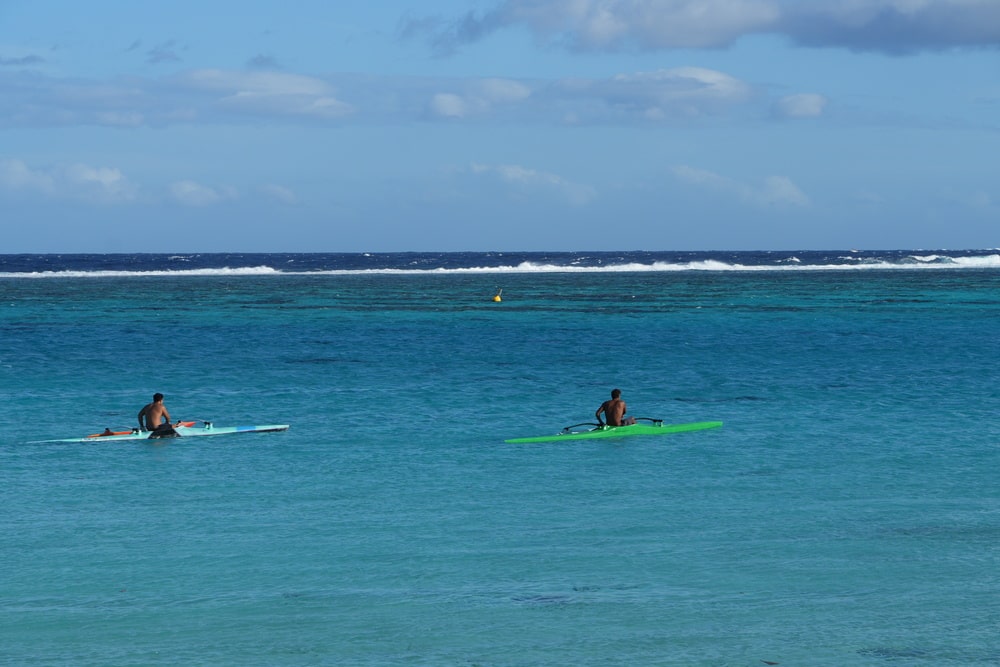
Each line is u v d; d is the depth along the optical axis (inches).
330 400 1734.7
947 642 658.2
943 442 1323.8
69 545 886.4
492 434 1427.2
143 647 662.5
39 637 680.4
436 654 647.1
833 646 653.3
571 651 649.6
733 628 685.3
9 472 1185.4
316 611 723.4
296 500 1043.9
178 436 1402.6
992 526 925.8
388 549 870.4
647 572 802.8
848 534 903.7
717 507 1002.7
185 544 887.7
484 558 843.4
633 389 1862.7
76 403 1713.8
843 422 1487.5
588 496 1055.0
